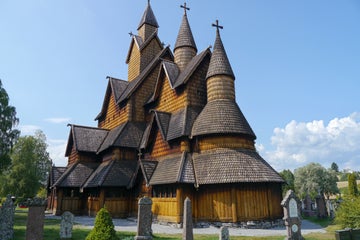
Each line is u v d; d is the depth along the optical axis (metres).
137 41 39.81
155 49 39.97
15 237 15.40
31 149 54.72
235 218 19.97
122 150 29.91
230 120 23.28
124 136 30.42
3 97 32.81
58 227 20.09
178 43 33.16
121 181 27.59
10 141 33.12
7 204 15.41
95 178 29.41
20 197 50.84
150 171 25.33
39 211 11.87
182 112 26.33
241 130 23.00
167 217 22.14
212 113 23.86
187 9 35.59
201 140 23.58
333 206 29.77
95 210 29.22
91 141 35.28
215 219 20.69
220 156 22.02
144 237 12.83
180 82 27.28
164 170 23.88
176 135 24.52
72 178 31.89
